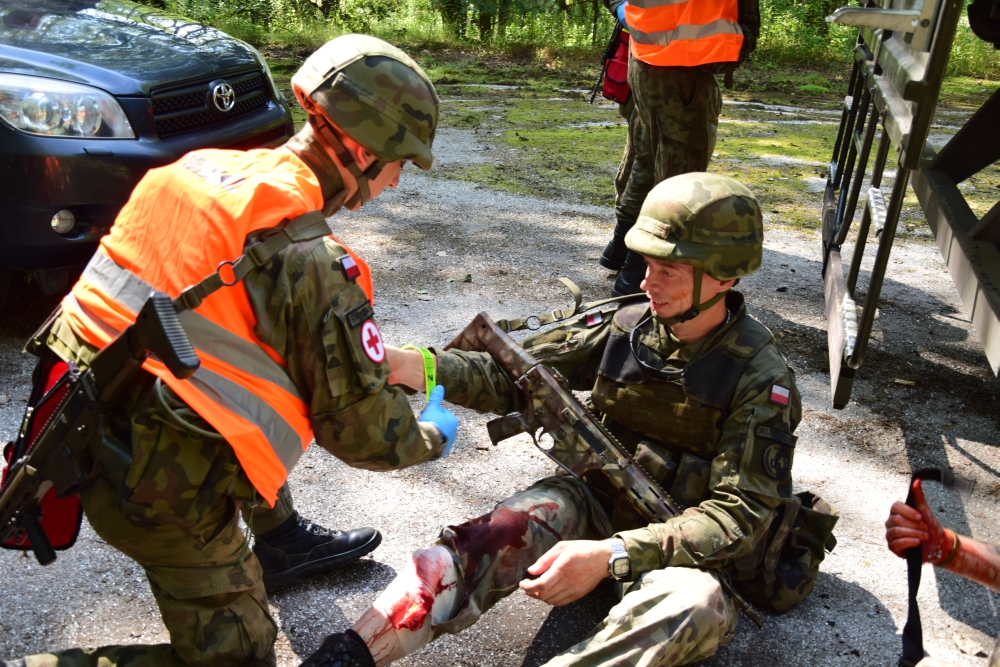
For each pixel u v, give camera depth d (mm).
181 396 1497
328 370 1602
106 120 3678
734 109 10250
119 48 4062
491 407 2240
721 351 2150
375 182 1726
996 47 3508
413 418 1751
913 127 2338
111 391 1496
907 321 4492
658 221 2072
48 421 1562
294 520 2428
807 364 4008
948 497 3084
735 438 2098
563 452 2189
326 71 1637
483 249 5223
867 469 3227
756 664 2264
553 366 2389
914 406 3678
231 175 1602
